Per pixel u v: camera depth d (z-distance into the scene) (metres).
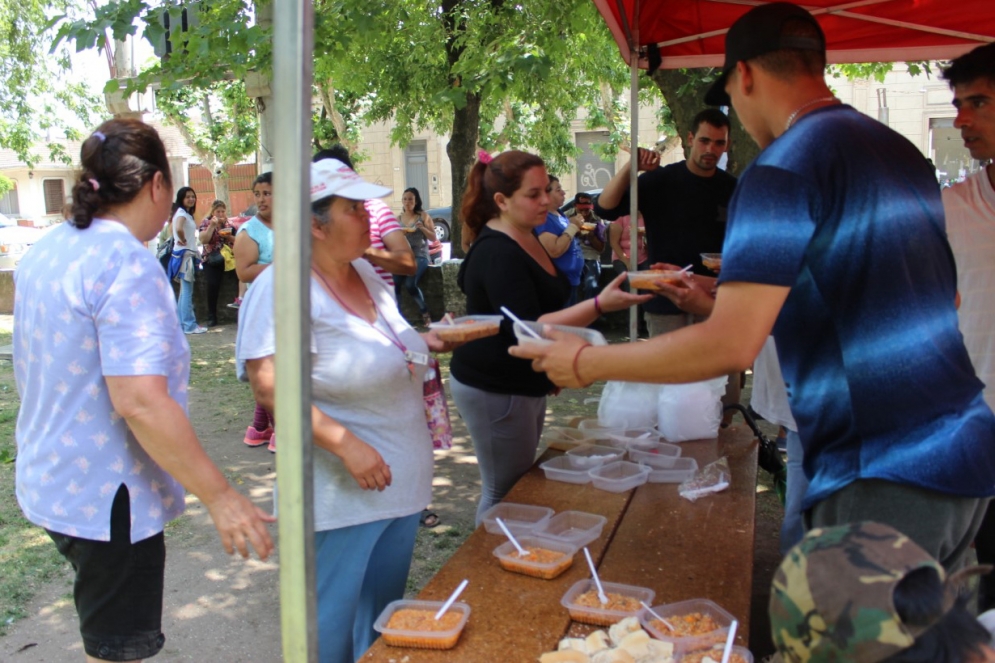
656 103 23.91
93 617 2.29
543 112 16.88
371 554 2.63
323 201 2.31
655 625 2.03
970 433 1.67
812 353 1.73
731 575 2.37
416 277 10.85
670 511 2.88
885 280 1.64
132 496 2.24
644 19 4.27
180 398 2.30
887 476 1.65
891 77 20.69
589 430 3.77
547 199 3.08
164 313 2.19
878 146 1.69
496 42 7.32
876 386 1.66
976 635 1.07
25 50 17.44
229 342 10.48
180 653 3.42
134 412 2.09
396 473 2.45
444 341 2.62
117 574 2.25
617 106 19.92
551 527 2.71
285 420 1.31
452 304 11.10
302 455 1.31
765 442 3.79
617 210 4.79
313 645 1.36
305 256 1.28
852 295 1.65
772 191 1.61
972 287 2.69
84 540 2.22
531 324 2.26
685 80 7.51
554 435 3.76
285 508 1.33
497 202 3.10
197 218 28.11
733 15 4.19
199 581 4.05
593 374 1.82
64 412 2.19
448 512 4.84
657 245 4.66
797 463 3.04
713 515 2.84
